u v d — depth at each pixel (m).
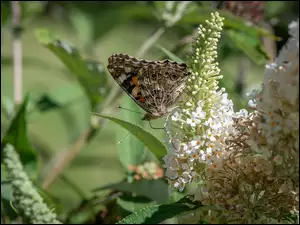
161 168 0.35
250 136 0.24
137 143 0.35
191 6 0.42
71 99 0.47
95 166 0.59
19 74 0.45
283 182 0.24
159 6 0.42
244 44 0.40
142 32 1.03
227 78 0.43
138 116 0.35
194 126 0.25
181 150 0.25
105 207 0.36
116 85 0.42
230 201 0.24
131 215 0.23
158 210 0.23
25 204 0.30
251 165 0.24
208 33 0.25
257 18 0.42
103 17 0.48
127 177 0.35
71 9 0.48
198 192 0.25
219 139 0.25
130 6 0.46
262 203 0.24
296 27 0.22
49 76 0.90
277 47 0.50
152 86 0.29
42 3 0.48
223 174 0.24
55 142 0.76
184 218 0.25
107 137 0.62
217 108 0.25
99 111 0.42
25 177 0.30
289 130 0.22
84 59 0.40
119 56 0.30
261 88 0.24
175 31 0.45
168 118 0.26
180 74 0.27
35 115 0.45
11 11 0.46
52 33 0.39
